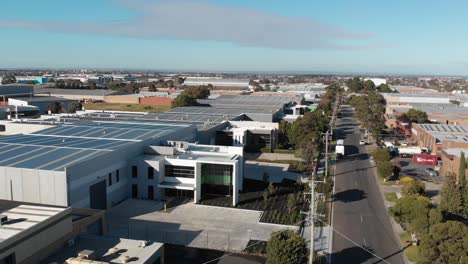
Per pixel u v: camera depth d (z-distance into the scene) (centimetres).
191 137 9112
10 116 12394
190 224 5491
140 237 5047
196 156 6881
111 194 6097
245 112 13025
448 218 5422
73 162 5416
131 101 19525
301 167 8375
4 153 5900
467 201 5466
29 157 5694
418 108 16088
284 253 3847
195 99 16675
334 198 6762
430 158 9294
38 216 3800
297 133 10256
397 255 4684
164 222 5541
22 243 3416
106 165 5925
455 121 13838
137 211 5934
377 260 4553
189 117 11681
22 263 3428
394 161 9631
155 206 6162
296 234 4153
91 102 19650
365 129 13338
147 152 7044
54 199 5109
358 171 8519
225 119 11431
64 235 3978
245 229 5356
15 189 5241
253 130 10406
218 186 6681
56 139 7100
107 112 13662
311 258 3944
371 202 6562
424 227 4553
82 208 4978
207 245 4872
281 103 15900
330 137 11762
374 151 9025
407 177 7669
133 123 9556
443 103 18688
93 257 3712
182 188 6338
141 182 6512
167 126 8969
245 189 7094
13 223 3616
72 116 11638
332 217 5881
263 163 9100
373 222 5697
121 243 4112
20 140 6950
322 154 10019
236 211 6022
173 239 5016
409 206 4959
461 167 6494
